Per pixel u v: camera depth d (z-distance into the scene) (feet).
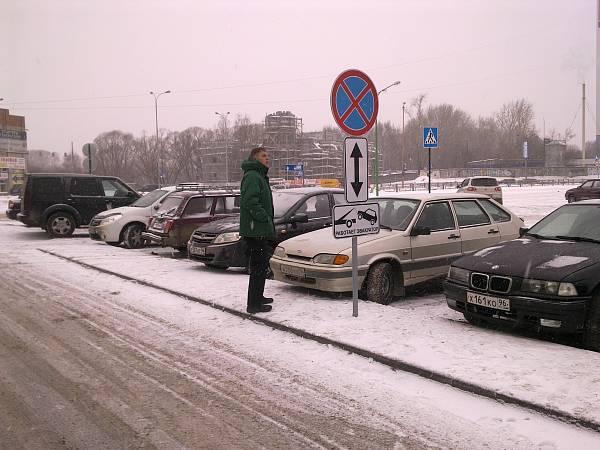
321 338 17.34
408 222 24.26
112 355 16.67
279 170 312.29
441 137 356.18
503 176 281.54
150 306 22.95
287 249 24.09
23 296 25.17
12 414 12.55
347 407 12.73
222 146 321.52
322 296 23.25
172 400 13.29
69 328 19.71
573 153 338.54
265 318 19.66
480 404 12.65
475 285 18.20
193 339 18.19
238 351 16.84
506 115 352.28
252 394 13.58
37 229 62.08
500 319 17.31
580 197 93.25
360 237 23.25
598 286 16.08
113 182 53.98
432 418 12.02
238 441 11.20
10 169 183.32
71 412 12.64
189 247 32.09
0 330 19.47
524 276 16.83
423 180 266.16
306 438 11.29
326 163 337.93
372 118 20.15
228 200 39.42
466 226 26.22
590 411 11.59
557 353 15.28
